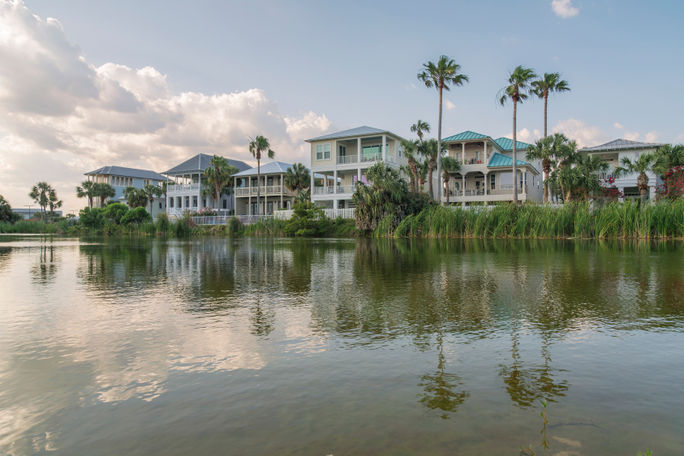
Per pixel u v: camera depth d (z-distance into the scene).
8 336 5.14
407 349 4.49
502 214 31.31
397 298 7.39
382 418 2.96
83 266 13.64
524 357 4.20
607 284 8.77
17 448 2.65
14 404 3.28
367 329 5.32
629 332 5.06
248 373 3.85
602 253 16.67
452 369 3.89
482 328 5.30
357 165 51.47
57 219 89.50
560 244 23.02
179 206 76.31
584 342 4.67
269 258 16.17
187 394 3.42
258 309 6.59
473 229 32.06
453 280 9.57
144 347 4.66
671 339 4.76
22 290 8.70
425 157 48.09
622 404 3.16
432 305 6.75
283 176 63.16
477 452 2.51
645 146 45.28
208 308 6.70
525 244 23.66
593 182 37.56
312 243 28.69
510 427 2.82
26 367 4.07
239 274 11.15
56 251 21.33
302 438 2.71
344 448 2.58
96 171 100.31
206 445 2.65
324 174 58.78
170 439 2.74
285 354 4.38
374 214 39.06
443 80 42.25
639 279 9.44
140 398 3.36
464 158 51.38
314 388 3.50
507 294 7.70
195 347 4.64
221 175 63.38
